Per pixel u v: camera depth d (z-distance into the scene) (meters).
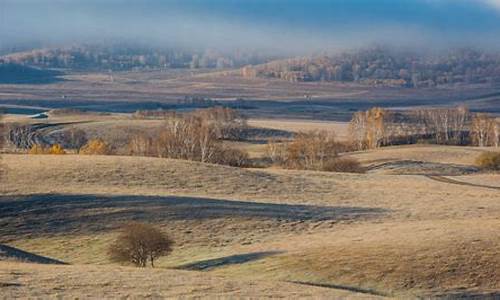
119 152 123.56
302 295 30.92
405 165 126.94
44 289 28.59
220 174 85.94
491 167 122.19
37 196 65.56
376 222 62.59
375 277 40.88
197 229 57.59
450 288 39.31
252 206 67.12
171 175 82.44
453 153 139.12
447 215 66.81
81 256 50.53
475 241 46.81
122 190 72.50
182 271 37.16
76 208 62.38
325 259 44.34
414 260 43.12
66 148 159.38
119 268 37.00
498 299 37.97
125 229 46.97
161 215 61.19
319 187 85.81
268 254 47.31
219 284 32.31
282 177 90.12
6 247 46.69
